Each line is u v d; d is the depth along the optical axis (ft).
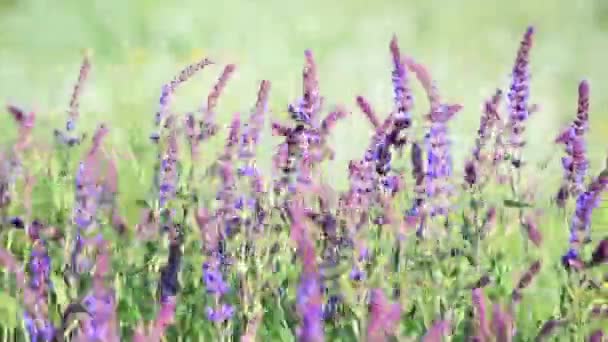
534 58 64.18
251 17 72.64
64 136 27.12
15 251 20.68
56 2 71.36
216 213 19.06
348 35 69.15
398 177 19.94
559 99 51.75
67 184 24.14
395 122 19.74
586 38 69.36
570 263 16.99
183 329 17.79
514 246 21.71
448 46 66.18
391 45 20.24
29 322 14.88
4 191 22.95
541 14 74.95
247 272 18.38
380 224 19.38
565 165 19.81
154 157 30.04
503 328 14.08
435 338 13.07
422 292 19.17
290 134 18.95
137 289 18.70
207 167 22.50
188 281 19.21
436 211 21.02
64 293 15.81
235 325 18.12
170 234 20.24
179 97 45.24
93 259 18.13
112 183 20.24
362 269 18.19
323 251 18.15
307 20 72.02
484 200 21.97
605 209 20.94
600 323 17.07
